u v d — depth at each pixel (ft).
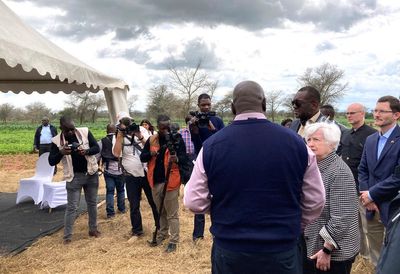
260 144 7.00
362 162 14.15
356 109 15.43
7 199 28.73
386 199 11.44
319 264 8.67
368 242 14.46
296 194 7.13
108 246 18.43
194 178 7.46
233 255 7.00
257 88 7.50
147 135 20.20
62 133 18.28
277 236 6.86
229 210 7.07
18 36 17.81
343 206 8.51
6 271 15.39
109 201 23.58
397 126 12.96
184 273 15.33
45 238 19.49
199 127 17.04
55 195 24.67
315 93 11.31
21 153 74.90
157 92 138.51
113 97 26.50
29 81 28.63
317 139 8.73
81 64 21.99
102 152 23.53
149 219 23.04
